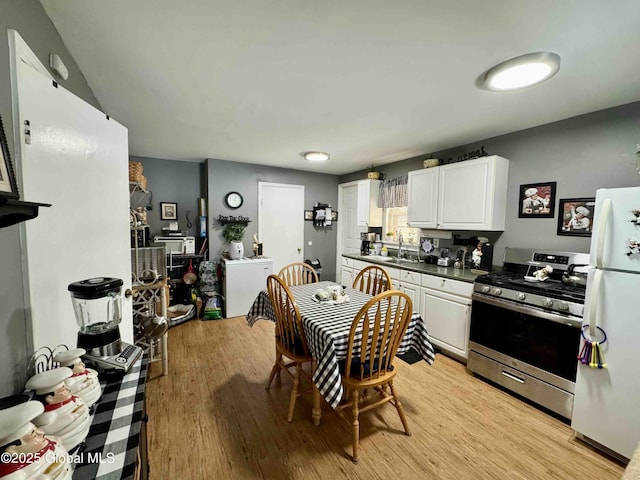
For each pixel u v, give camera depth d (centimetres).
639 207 143
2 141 71
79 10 119
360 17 123
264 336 323
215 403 202
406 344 187
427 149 342
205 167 430
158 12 121
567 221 236
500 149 283
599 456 158
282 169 469
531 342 203
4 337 84
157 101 212
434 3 113
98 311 120
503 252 282
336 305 206
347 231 516
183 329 342
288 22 127
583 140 226
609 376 155
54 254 112
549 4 112
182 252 397
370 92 194
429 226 325
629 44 136
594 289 156
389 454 159
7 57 90
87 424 76
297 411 195
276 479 142
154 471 145
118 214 163
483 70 164
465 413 194
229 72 171
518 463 154
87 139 134
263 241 459
